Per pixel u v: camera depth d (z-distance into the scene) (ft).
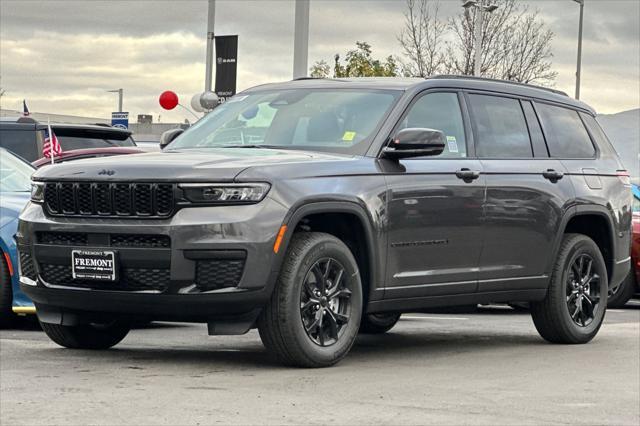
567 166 32.30
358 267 26.37
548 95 33.14
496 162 29.68
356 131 27.25
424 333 34.60
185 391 21.48
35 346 28.63
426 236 27.40
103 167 24.70
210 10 90.33
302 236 25.03
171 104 74.84
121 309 24.58
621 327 37.50
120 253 24.21
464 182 28.37
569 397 22.30
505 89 31.42
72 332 27.40
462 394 22.12
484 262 29.12
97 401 20.27
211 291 23.82
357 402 20.79
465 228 28.40
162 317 24.71
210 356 26.96
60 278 25.30
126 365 24.98
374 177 26.18
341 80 29.48
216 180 23.84
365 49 143.54
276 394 21.38
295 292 24.45
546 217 30.96
